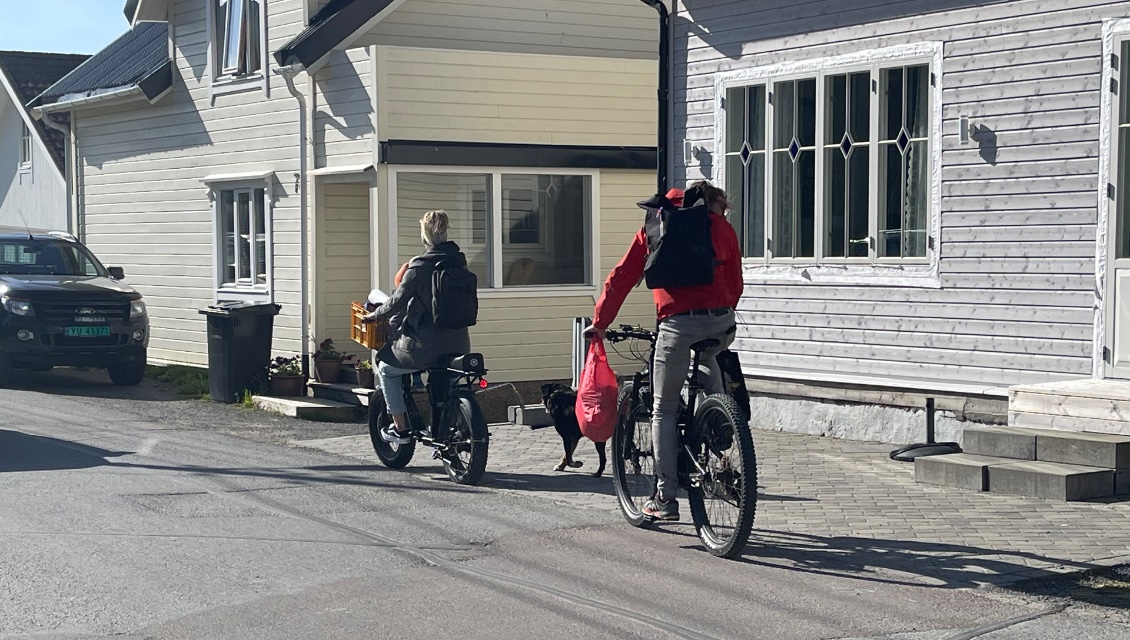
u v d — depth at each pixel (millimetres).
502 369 15992
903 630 5977
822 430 12305
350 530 8133
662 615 6238
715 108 13242
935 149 11406
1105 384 10086
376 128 15016
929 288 11516
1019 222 10883
